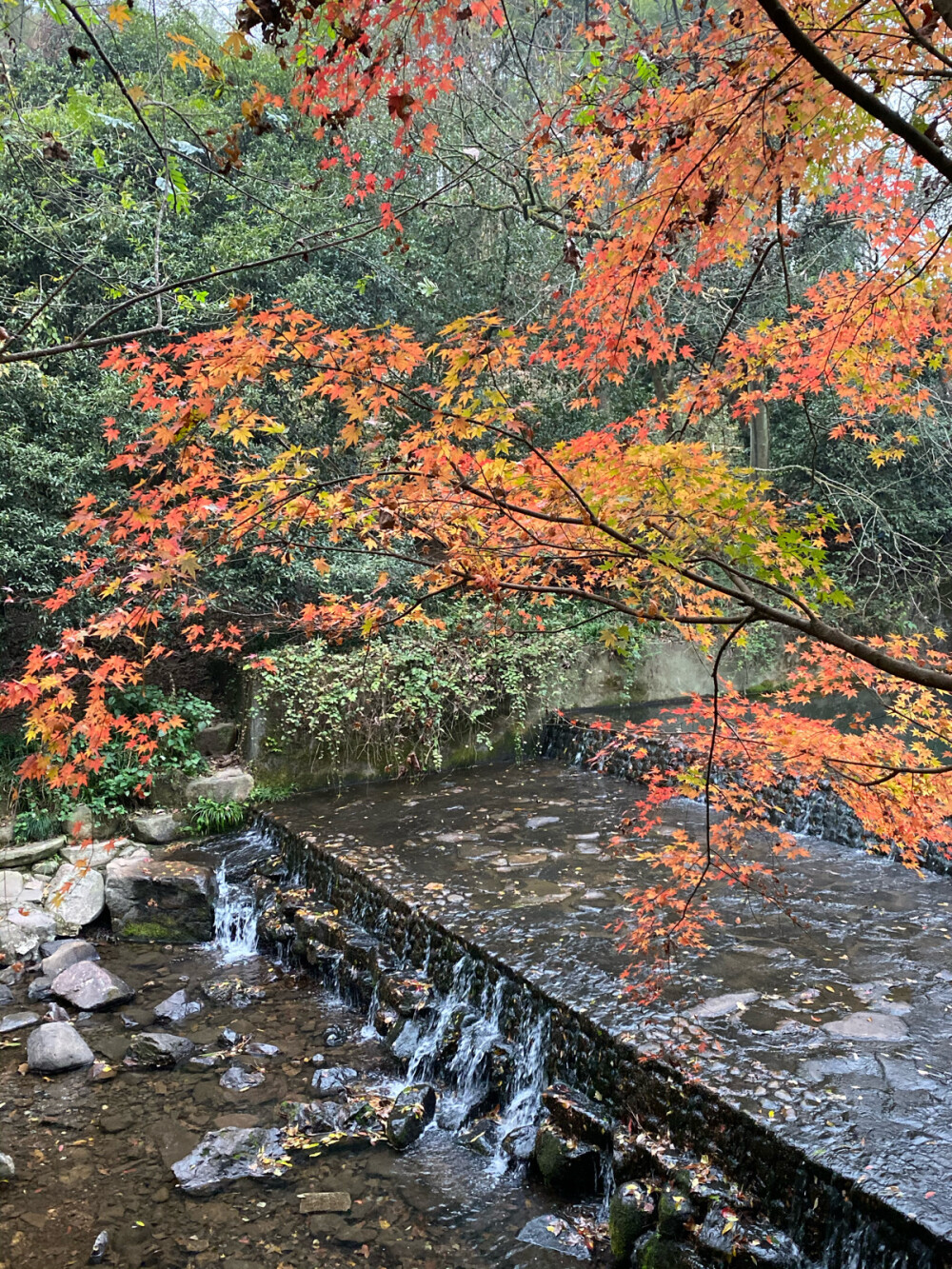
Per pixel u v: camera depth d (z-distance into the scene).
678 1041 3.80
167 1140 4.20
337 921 6.09
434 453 2.22
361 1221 3.62
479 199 10.09
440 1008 4.98
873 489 11.38
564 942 4.93
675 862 4.27
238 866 7.27
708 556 2.11
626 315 3.00
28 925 6.41
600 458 2.32
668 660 11.48
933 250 2.88
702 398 3.35
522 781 8.95
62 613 7.70
